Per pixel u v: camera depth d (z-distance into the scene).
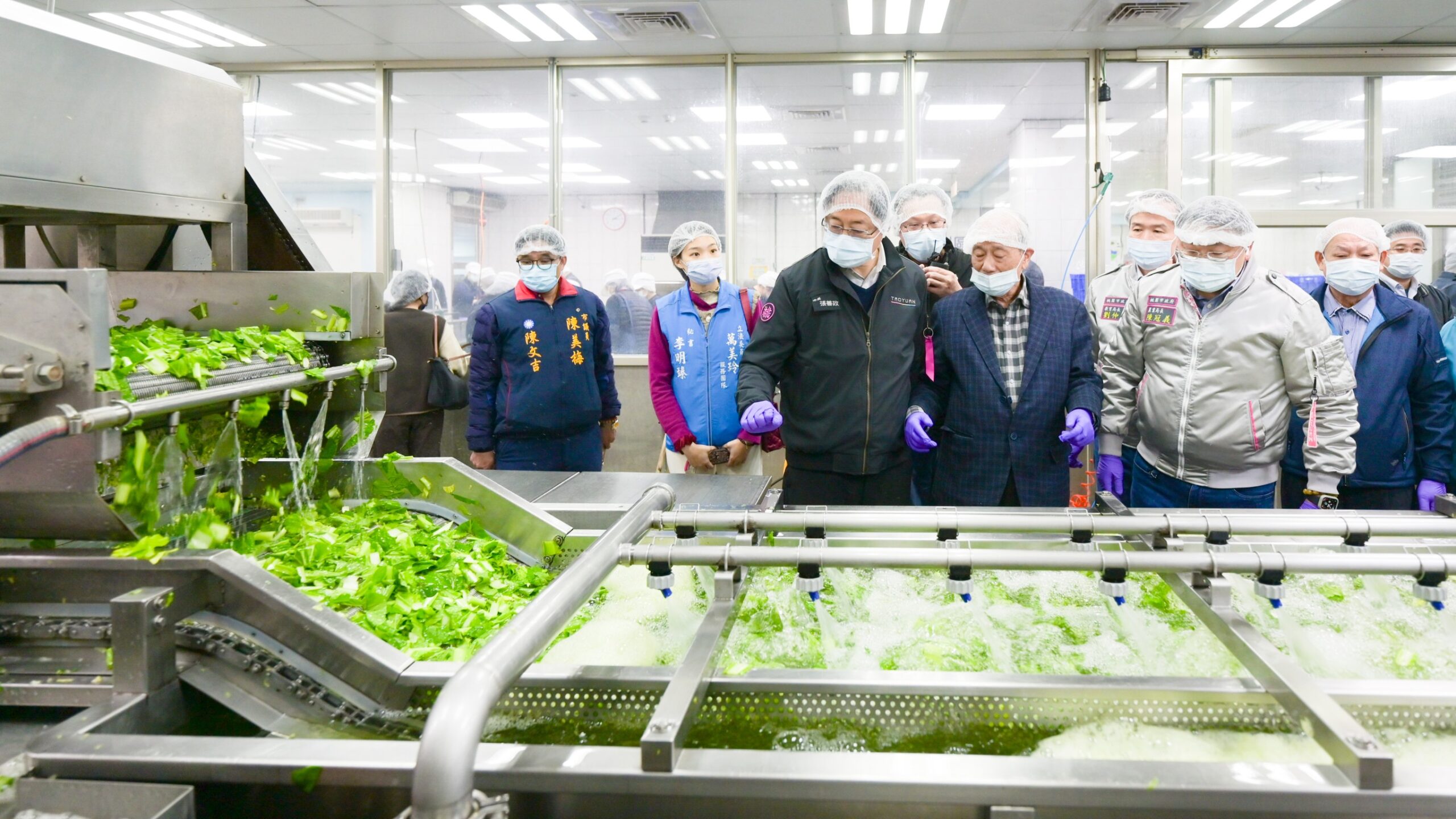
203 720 1.09
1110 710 0.99
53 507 1.07
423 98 5.05
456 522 1.74
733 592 1.16
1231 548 1.36
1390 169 4.64
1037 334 2.15
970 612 1.38
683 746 0.91
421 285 3.78
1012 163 4.83
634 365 5.02
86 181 1.36
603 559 1.09
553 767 0.81
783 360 2.28
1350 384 2.11
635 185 5.04
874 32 4.36
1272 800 0.76
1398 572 1.10
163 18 4.16
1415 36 4.38
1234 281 2.14
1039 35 4.39
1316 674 1.20
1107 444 2.40
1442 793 0.75
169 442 1.24
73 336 0.98
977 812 0.78
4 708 1.04
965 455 2.21
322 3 3.94
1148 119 4.73
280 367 1.48
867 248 2.13
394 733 1.03
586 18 4.14
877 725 1.01
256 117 5.31
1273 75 4.61
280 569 1.37
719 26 4.26
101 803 0.81
